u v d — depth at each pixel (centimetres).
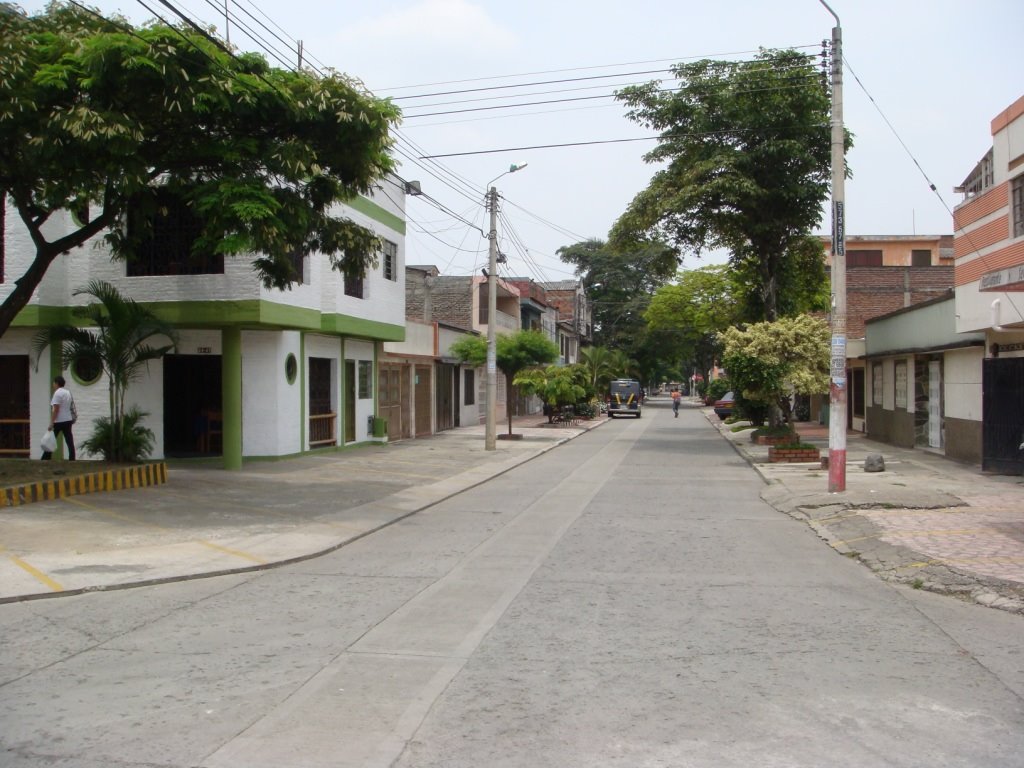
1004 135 1695
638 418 5228
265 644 667
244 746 475
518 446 2717
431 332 3294
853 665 614
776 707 532
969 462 1997
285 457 2086
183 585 880
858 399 3334
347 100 1397
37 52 1274
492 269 2553
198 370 2092
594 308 7394
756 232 2802
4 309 1443
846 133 2658
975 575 857
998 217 1727
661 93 2795
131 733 494
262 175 1401
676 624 722
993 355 1841
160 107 1302
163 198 1728
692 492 1670
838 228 1529
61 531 1133
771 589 855
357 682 578
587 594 831
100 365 1631
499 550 1068
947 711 526
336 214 2180
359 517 1304
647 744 476
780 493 1577
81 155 1233
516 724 504
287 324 1892
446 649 651
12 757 462
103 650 656
